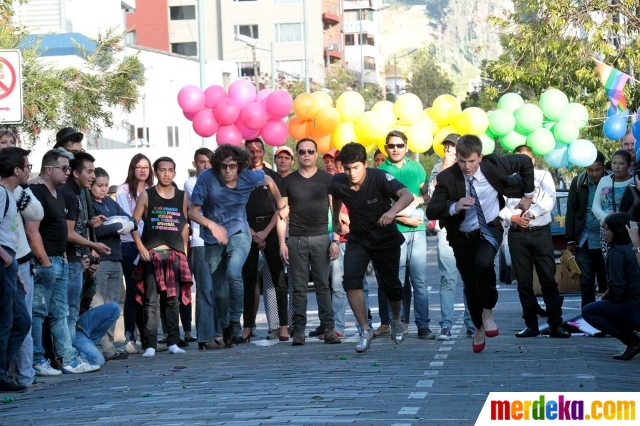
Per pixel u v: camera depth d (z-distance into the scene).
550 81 33.75
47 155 14.41
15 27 25.00
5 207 13.05
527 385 11.71
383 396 11.22
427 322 17.30
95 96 25.05
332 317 17.16
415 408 10.42
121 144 67.50
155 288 16.70
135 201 17.72
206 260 17.14
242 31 124.44
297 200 16.97
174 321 16.92
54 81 23.55
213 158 16.72
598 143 34.41
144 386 12.91
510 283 32.25
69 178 15.41
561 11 32.56
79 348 14.97
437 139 19.17
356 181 15.18
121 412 10.98
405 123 19.17
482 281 14.01
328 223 17.42
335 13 135.25
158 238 16.81
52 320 14.64
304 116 19.48
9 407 11.98
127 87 25.58
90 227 15.44
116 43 25.78
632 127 18.97
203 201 16.83
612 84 22.70
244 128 19.78
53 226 14.33
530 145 18.84
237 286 17.25
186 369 14.41
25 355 13.41
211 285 17.16
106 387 13.04
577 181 17.84
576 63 32.81
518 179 14.03
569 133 18.67
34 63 23.77
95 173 16.55
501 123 18.75
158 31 125.25
